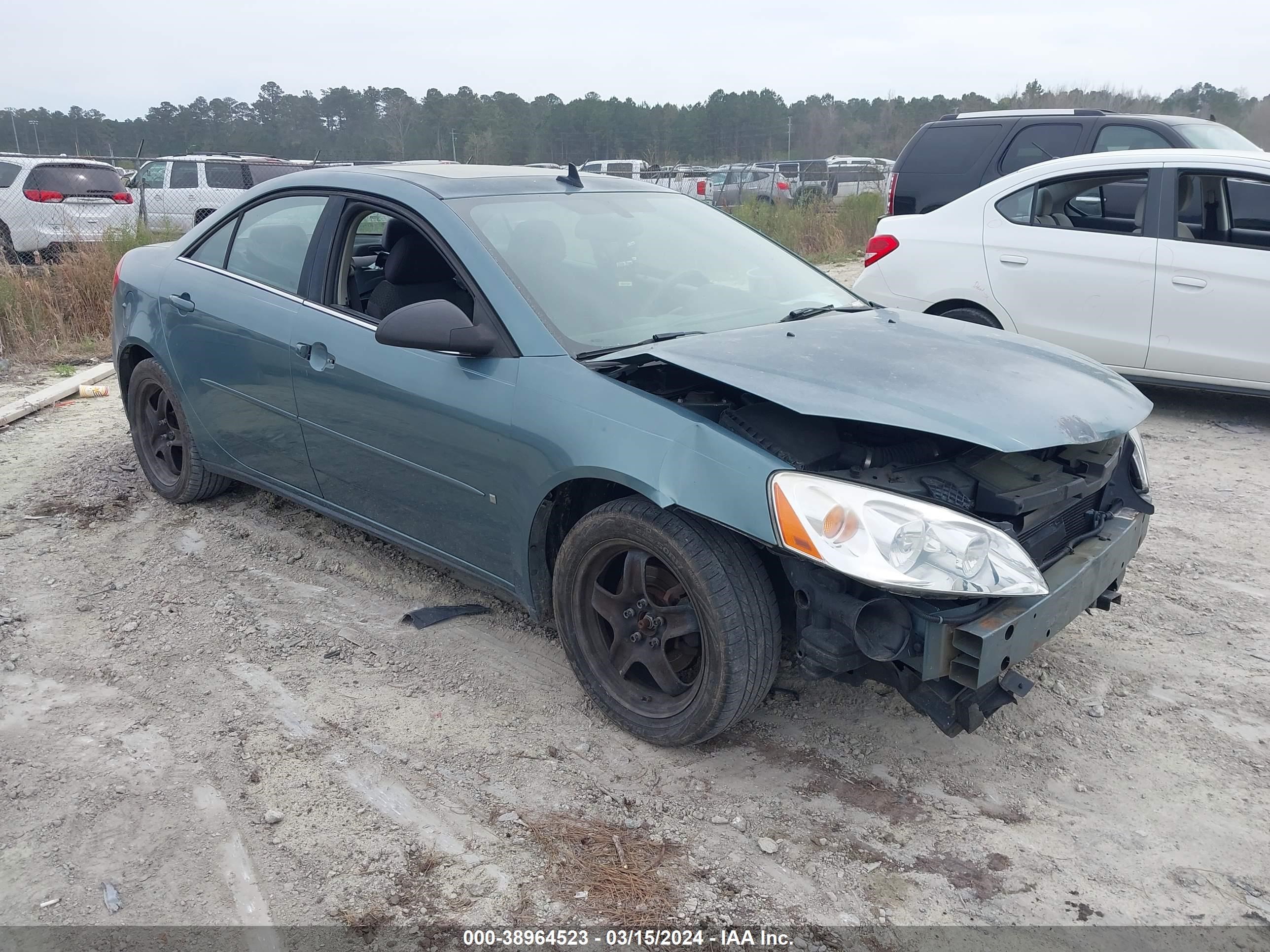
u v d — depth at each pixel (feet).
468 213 11.37
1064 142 26.96
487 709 10.51
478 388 10.44
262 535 14.79
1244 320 19.07
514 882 8.01
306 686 10.90
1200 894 7.98
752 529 8.42
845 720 10.36
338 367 11.92
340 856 8.29
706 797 9.13
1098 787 9.33
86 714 10.29
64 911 7.68
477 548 11.13
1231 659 11.56
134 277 15.57
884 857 8.36
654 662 9.73
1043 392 9.36
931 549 8.09
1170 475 17.76
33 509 15.80
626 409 9.37
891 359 9.83
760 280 12.65
